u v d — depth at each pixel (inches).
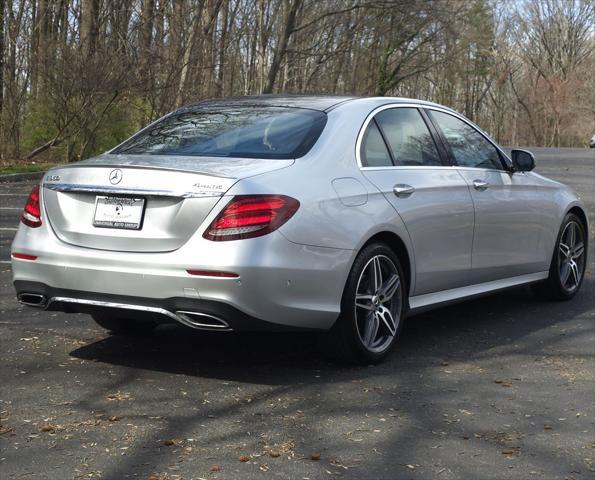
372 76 1744.6
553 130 3122.5
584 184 822.5
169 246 175.2
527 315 257.4
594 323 247.9
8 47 888.3
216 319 173.5
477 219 231.5
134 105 914.1
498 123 3324.3
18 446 144.6
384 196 200.7
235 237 171.3
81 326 230.5
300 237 177.6
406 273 209.9
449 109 242.7
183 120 215.6
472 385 185.2
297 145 193.3
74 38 898.7
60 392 174.1
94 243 181.8
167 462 138.5
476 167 240.2
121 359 199.5
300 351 210.1
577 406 172.4
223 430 153.9
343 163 195.8
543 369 198.8
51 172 191.3
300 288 178.5
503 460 143.3
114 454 141.6
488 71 2957.7
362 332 198.4
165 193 175.2
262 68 1360.7
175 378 185.5
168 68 928.9
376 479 134.0
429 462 141.5
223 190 173.0
